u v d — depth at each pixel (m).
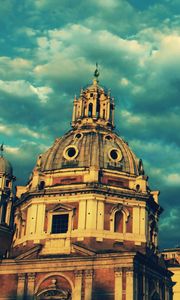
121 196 70.69
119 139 80.19
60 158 76.06
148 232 71.56
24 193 74.81
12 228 84.31
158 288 69.75
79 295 63.59
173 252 92.44
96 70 88.69
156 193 78.19
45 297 64.88
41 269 66.25
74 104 86.44
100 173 72.88
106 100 85.50
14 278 66.94
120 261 63.62
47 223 69.81
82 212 68.94
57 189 70.75
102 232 67.88
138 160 78.06
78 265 65.06
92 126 81.56
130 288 62.19
